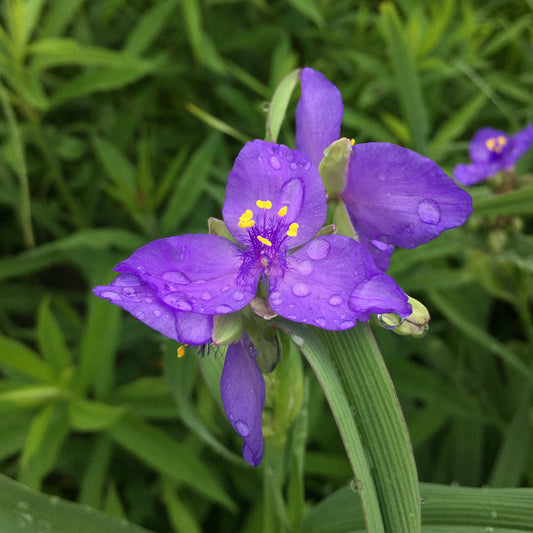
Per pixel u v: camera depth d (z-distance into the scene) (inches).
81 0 8.8
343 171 4.5
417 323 4.5
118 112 11.4
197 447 7.9
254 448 4.2
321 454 7.8
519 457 7.2
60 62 8.4
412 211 4.4
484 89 9.2
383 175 4.4
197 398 8.3
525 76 10.8
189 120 11.1
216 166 10.3
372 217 4.6
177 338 4.1
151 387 7.6
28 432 7.4
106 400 7.6
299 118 4.9
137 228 10.7
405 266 7.9
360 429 4.4
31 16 8.2
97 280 8.3
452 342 9.6
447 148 9.3
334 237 4.3
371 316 4.6
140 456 7.1
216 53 9.9
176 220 8.8
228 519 8.3
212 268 4.4
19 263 9.4
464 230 7.9
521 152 8.1
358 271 4.2
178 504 7.2
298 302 4.3
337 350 4.5
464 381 9.0
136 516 8.3
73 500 9.2
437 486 5.1
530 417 7.6
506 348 8.6
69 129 10.4
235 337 4.3
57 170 9.6
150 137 11.1
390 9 8.0
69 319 9.8
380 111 10.9
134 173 8.9
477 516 4.9
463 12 11.4
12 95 8.7
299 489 6.0
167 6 9.4
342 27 11.7
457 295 9.5
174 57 11.3
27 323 11.3
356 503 5.5
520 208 6.7
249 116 9.9
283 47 9.7
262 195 4.5
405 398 8.5
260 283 4.5
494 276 8.4
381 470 4.3
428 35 9.9
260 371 4.4
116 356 10.3
